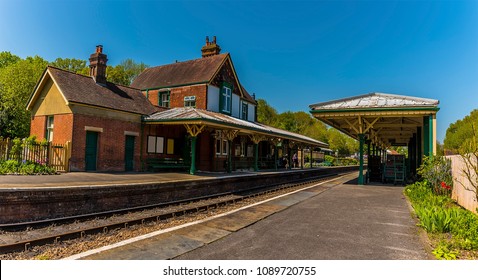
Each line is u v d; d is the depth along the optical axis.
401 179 17.95
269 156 30.69
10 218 7.96
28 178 10.96
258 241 6.33
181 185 12.98
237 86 26.28
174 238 6.53
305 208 9.94
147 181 12.26
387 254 5.49
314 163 48.62
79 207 9.35
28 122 28.56
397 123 20.17
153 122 17.38
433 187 12.20
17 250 6.09
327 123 20.08
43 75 16.02
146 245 6.03
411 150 27.69
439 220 6.53
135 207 10.47
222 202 12.10
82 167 14.70
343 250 5.73
